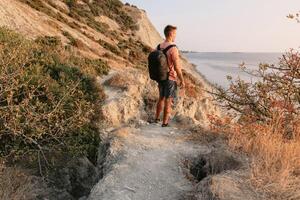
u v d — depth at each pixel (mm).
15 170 6035
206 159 5711
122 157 6066
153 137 7023
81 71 9750
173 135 7160
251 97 7734
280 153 5188
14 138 6117
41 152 6555
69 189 6531
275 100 7055
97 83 10109
